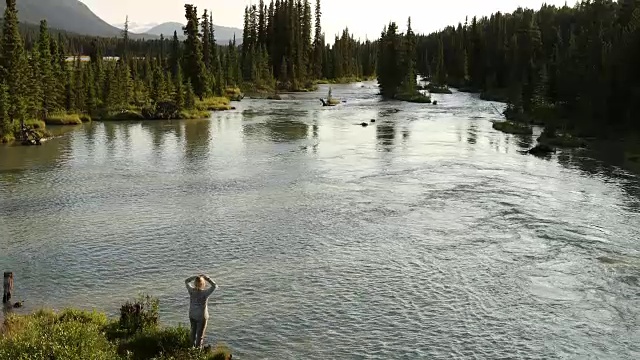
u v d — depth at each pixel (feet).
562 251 102.42
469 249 103.65
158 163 190.19
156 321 70.08
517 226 117.70
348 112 372.17
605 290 85.46
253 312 76.79
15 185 154.61
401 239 109.40
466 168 180.04
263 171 175.63
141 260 97.25
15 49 275.18
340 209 130.82
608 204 135.64
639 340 70.44
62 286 85.61
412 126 293.64
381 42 593.42
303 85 612.70
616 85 281.54
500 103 443.73
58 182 159.12
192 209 131.13
